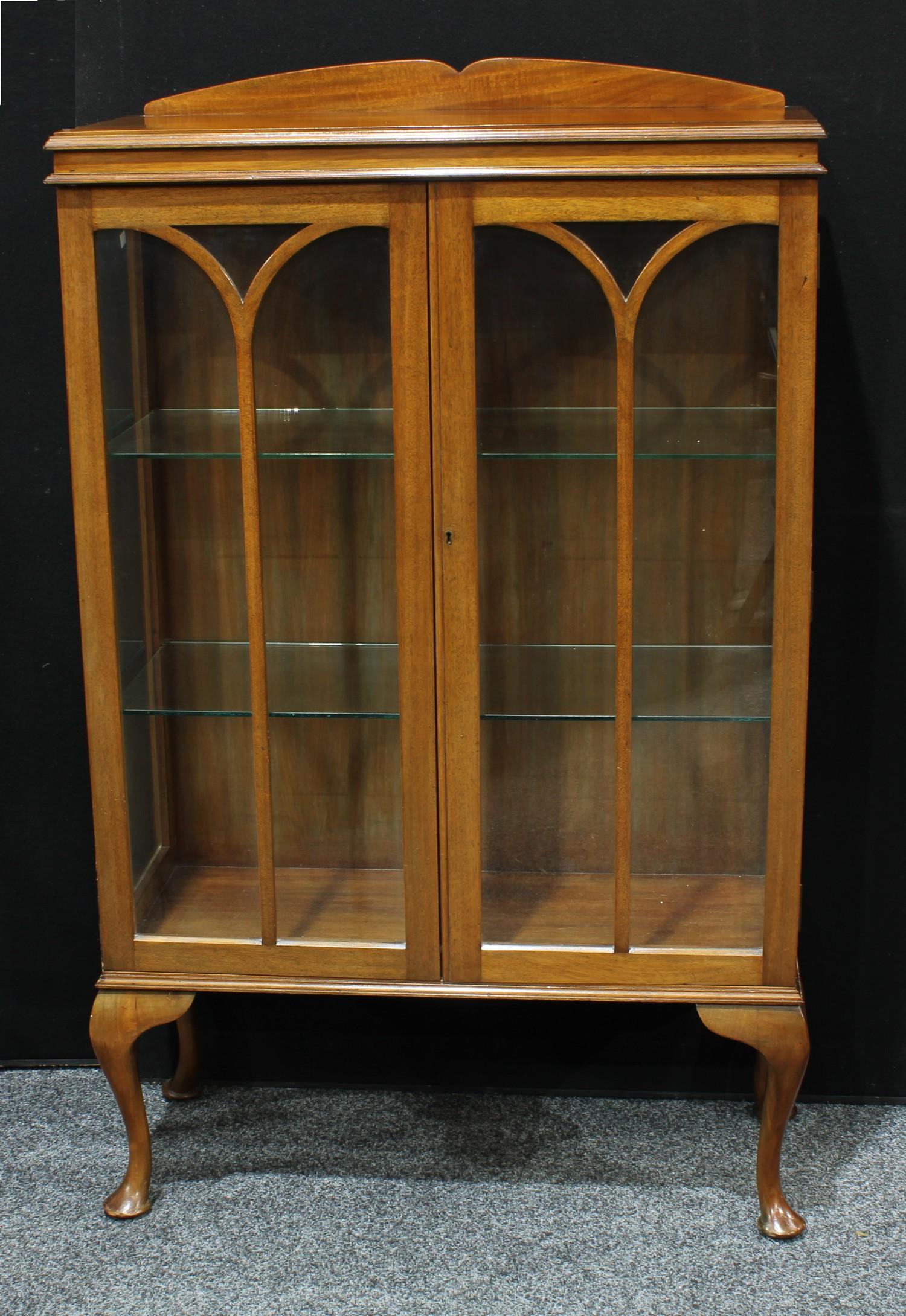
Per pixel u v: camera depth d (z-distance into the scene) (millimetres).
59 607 2324
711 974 1940
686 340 1787
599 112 1898
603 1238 2037
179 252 1806
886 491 2188
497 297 1776
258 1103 2387
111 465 1880
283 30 2113
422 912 1952
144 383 1867
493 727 1912
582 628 1880
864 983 2350
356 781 1950
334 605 1912
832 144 2084
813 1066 2385
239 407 1852
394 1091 2428
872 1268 1972
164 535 1920
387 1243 2027
